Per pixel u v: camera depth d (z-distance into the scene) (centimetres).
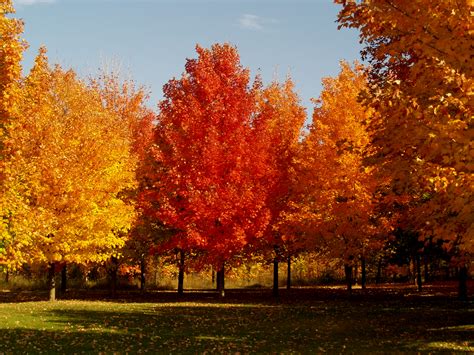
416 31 817
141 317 1736
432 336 1367
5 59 1294
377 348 1192
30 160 1769
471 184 754
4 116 1361
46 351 1132
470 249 762
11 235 1655
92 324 1558
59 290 3422
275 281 2795
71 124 2370
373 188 2103
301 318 1755
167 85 2448
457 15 762
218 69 2389
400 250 2738
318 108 2494
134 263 3111
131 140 3086
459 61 782
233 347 1212
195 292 3164
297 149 2648
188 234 2162
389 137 900
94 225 2247
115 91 3522
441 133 759
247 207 2220
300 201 2538
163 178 2277
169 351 1152
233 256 2736
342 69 2391
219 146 2223
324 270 4269
